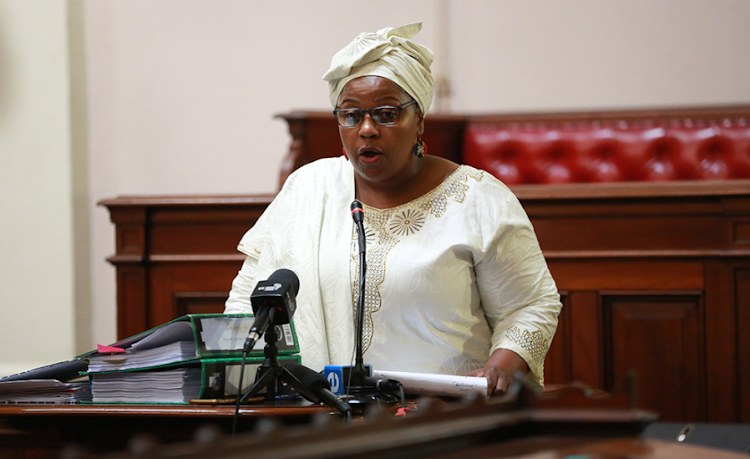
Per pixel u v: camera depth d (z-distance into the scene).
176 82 10.85
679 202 5.72
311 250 3.83
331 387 3.10
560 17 10.33
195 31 10.81
